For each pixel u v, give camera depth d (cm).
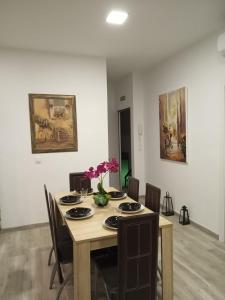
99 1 245
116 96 630
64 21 287
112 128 631
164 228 206
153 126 505
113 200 283
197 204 377
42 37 333
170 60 431
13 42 350
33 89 385
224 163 317
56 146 402
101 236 186
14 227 387
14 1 242
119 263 156
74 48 378
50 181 402
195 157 378
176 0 246
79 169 416
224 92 313
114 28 309
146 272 164
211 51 333
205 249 309
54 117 398
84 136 418
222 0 248
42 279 254
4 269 274
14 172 383
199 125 365
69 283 243
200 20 292
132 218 154
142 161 556
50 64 392
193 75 372
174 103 422
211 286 236
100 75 421
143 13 272
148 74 514
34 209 395
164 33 328
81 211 238
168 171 457
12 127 378
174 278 249
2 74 369
